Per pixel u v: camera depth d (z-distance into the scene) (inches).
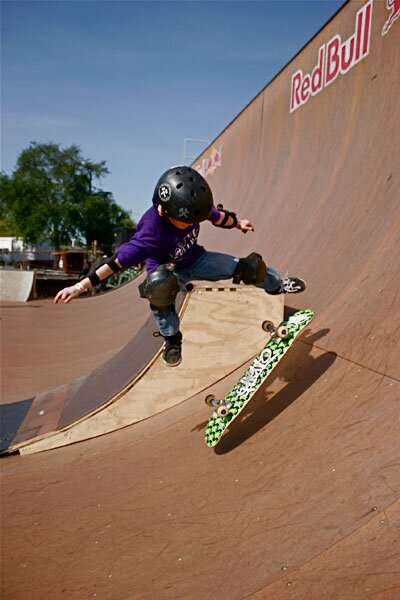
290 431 124.0
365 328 139.9
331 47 288.5
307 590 76.7
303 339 162.7
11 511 137.3
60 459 170.1
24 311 643.5
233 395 140.9
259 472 114.4
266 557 87.3
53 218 2180.1
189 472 128.7
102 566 102.7
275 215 316.2
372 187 200.5
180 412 175.2
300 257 225.5
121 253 113.9
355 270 172.6
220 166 621.6
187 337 182.1
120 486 135.6
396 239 159.9
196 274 130.8
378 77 236.8
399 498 83.6
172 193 107.7
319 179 269.7
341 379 130.3
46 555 112.3
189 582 89.3
